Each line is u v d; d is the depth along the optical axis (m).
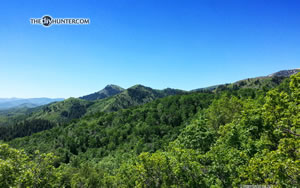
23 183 13.50
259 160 12.73
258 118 21.06
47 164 15.64
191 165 17.31
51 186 15.23
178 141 34.84
